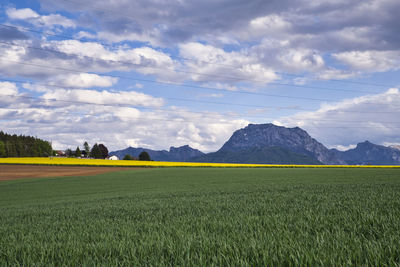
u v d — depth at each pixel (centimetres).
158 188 2591
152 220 663
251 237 382
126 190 2544
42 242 440
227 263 264
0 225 754
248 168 6425
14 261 332
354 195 1032
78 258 321
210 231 467
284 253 290
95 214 881
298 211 673
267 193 1393
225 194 1509
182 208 899
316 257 267
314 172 4709
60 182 3744
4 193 2722
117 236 451
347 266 244
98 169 5991
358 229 414
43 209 1209
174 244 355
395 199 822
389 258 260
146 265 282
